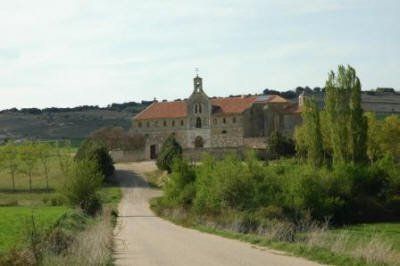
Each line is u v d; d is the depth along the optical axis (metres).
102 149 126.06
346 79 86.50
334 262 27.59
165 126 167.12
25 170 126.44
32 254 25.36
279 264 27.42
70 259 25.14
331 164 87.19
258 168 64.25
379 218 73.94
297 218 59.47
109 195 108.75
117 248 37.34
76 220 56.59
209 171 69.88
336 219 69.12
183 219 62.94
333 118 86.31
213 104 167.50
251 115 162.88
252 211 56.97
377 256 27.12
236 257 30.61
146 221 68.31
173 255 32.72
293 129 160.75
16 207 83.00
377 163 81.19
